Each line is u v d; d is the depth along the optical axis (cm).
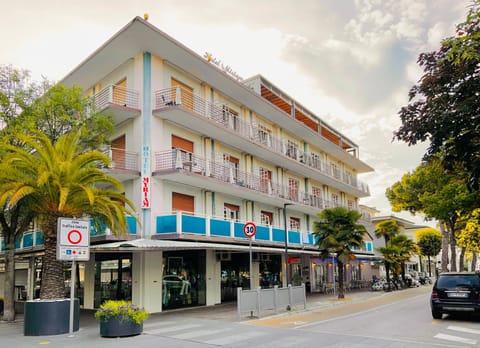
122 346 925
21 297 2453
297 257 2848
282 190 2717
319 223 2275
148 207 1755
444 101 970
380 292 2823
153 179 1806
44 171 1166
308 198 2989
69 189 1179
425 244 5684
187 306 1883
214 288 2048
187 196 2017
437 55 995
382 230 3378
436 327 1189
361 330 1141
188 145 2056
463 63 894
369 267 4159
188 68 2033
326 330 1147
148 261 1717
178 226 1664
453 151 1009
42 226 1247
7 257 1530
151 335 1080
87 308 1925
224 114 2269
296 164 2841
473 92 924
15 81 1614
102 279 1892
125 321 1055
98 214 1328
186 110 1833
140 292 1684
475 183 1015
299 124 2897
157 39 1789
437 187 2550
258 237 2139
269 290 1500
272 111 2619
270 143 2619
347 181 3866
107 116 1809
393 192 3925
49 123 1634
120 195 1346
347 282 3181
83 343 965
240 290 1376
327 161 3694
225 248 1705
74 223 1070
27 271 2459
